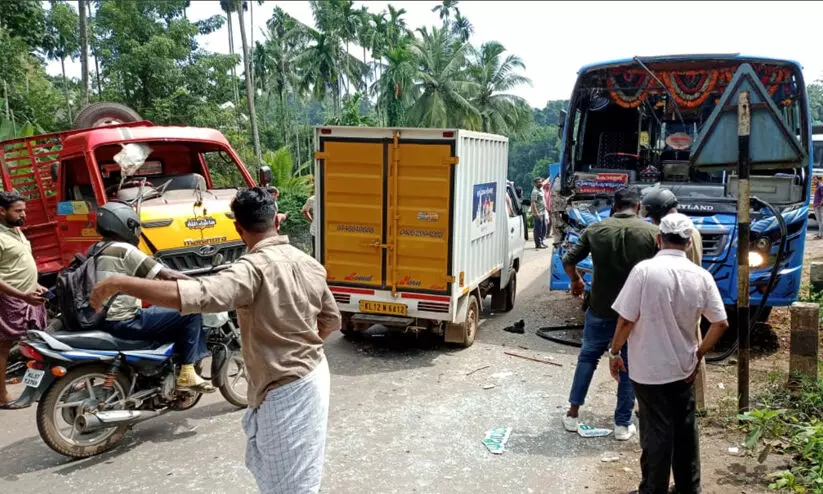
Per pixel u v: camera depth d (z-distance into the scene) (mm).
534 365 6691
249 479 4250
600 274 4738
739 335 4840
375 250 6902
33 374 4348
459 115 44875
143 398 4770
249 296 2686
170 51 22109
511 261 9062
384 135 6680
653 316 3561
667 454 3576
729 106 4840
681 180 7961
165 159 7996
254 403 2820
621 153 8633
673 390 3588
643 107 8258
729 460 4375
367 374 6434
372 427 5086
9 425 5266
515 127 50500
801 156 4699
